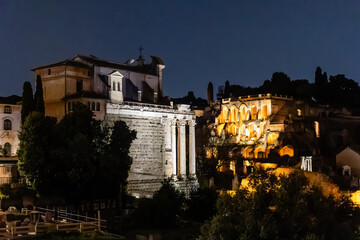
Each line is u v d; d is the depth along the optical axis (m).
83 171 75.50
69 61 96.19
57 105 94.94
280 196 50.22
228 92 192.62
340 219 53.44
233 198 53.16
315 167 129.75
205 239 52.22
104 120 92.06
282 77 177.88
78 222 63.50
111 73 95.12
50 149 77.06
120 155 83.44
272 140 143.62
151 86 114.38
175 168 105.62
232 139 152.00
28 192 76.38
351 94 181.38
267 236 47.78
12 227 52.16
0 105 94.06
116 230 65.81
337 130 152.62
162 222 71.75
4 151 93.81
